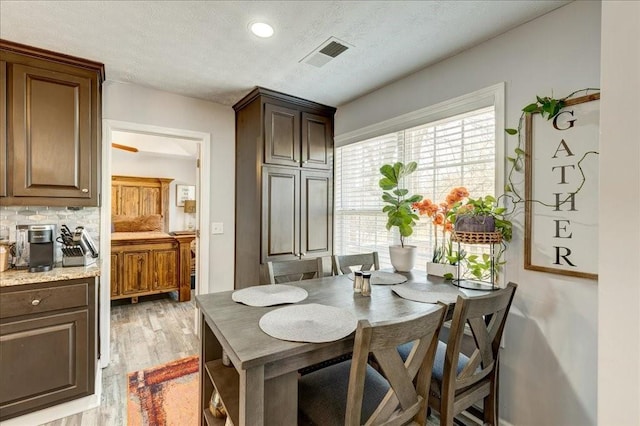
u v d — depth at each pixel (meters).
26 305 1.77
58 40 1.90
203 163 2.96
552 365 1.61
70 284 1.90
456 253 2.04
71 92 2.11
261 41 1.93
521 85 1.75
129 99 2.57
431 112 2.22
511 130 1.72
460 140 2.13
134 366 2.53
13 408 1.74
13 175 1.92
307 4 1.59
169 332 3.26
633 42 0.60
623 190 0.62
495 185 1.85
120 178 5.54
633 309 0.60
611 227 0.63
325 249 3.05
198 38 1.90
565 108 1.56
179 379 2.34
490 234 1.67
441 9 1.62
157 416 1.92
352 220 3.04
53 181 2.04
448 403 1.24
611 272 0.63
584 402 1.50
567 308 1.56
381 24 1.75
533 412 1.67
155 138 4.65
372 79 2.47
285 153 2.80
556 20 1.61
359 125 2.86
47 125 2.02
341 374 1.37
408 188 2.48
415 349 1.08
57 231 2.30
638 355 0.59
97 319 2.12
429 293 1.63
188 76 2.43
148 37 1.89
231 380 1.37
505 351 1.79
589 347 1.49
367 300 1.54
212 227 2.99
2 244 2.03
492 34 1.84
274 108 2.73
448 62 2.13
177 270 4.46
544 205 1.64
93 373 1.99
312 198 2.97
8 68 1.92
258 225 2.66
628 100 0.61
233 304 1.46
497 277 1.83
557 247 1.59
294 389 1.06
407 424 1.15
